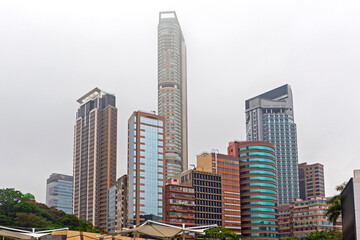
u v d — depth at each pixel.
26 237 80.06
